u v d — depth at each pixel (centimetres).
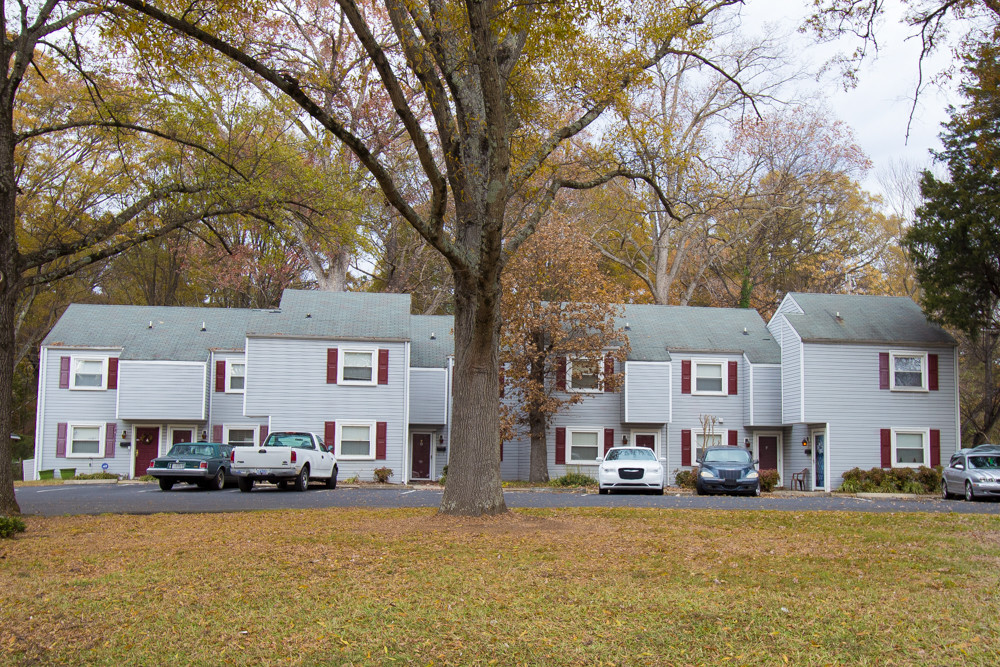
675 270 4847
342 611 823
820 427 3588
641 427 3753
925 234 3206
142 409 3653
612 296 3584
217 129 1795
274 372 3503
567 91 1541
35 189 2919
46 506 1908
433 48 1309
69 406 3716
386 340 3562
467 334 1491
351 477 3497
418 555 1125
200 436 3772
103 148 2578
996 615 799
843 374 3556
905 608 831
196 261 4684
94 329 3834
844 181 4844
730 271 5394
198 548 1195
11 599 873
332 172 1928
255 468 2489
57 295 4744
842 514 1717
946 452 3559
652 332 3916
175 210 1783
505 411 3447
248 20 1828
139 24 1218
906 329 3650
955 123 3047
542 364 3503
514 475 3753
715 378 3822
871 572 1023
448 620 791
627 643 718
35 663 677
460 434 1490
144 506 1914
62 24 1617
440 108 1415
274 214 1831
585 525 1449
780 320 3872
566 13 1212
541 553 1146
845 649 699
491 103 1208
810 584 948
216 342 3853
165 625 778
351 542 1234
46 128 1669
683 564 1073
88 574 1006
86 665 673
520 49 1463
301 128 2262
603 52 1507
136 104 1750
